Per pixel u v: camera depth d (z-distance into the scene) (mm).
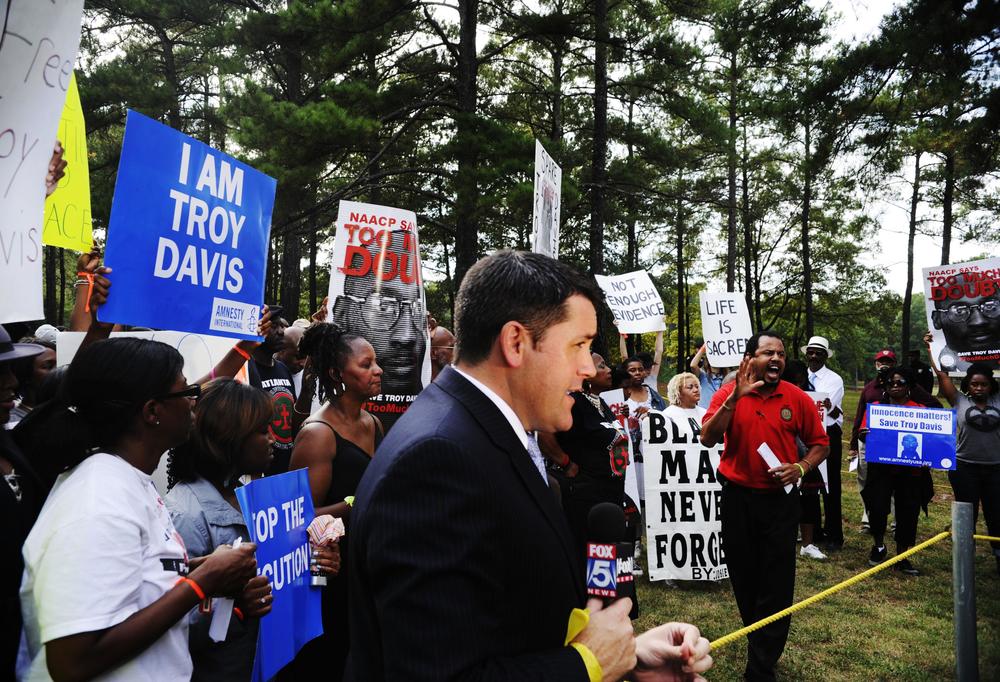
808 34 13414
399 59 18891
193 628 2086
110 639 1615
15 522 1826
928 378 8453
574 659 1286
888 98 10914
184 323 2828
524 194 13180
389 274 4734
